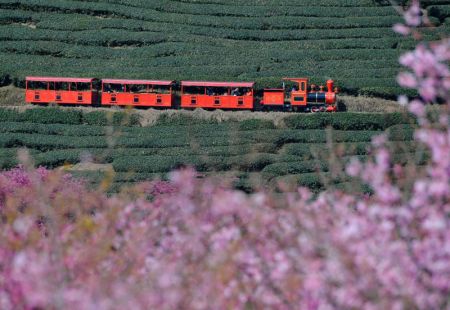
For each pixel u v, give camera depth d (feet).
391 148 517.96
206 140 647.56
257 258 252.62
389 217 242.58
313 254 238.27
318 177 550.36
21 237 274.16
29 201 408.67
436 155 232.73
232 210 264.31
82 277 248.93
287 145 627.46
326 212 260.21
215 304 241.14
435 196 240.12
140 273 262.26
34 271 233.35
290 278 237.66
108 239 282.15
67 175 516.32
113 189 554.05
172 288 236.22
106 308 220.64
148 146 644.27
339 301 227.40
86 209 392.88
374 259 230.68
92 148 649.20
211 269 246.88
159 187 479.41
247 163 597.93
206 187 303.07
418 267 236.02
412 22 265.34
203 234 266.57
